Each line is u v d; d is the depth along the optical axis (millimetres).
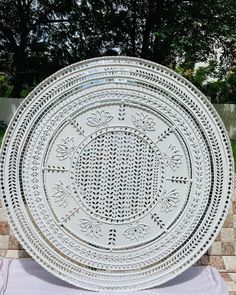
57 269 2037
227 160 2068
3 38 10398
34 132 2039
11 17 10148
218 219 2074
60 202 2047
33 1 10031
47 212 2035
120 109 2072
